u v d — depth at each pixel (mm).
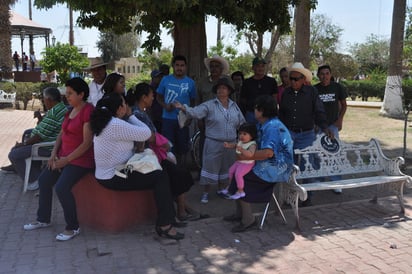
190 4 5172
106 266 3973
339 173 5422
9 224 5016
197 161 7012
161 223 4496
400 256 4215
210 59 6391
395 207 5680
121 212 4770
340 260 4129
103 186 4516
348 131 12641
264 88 6527
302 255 4230
